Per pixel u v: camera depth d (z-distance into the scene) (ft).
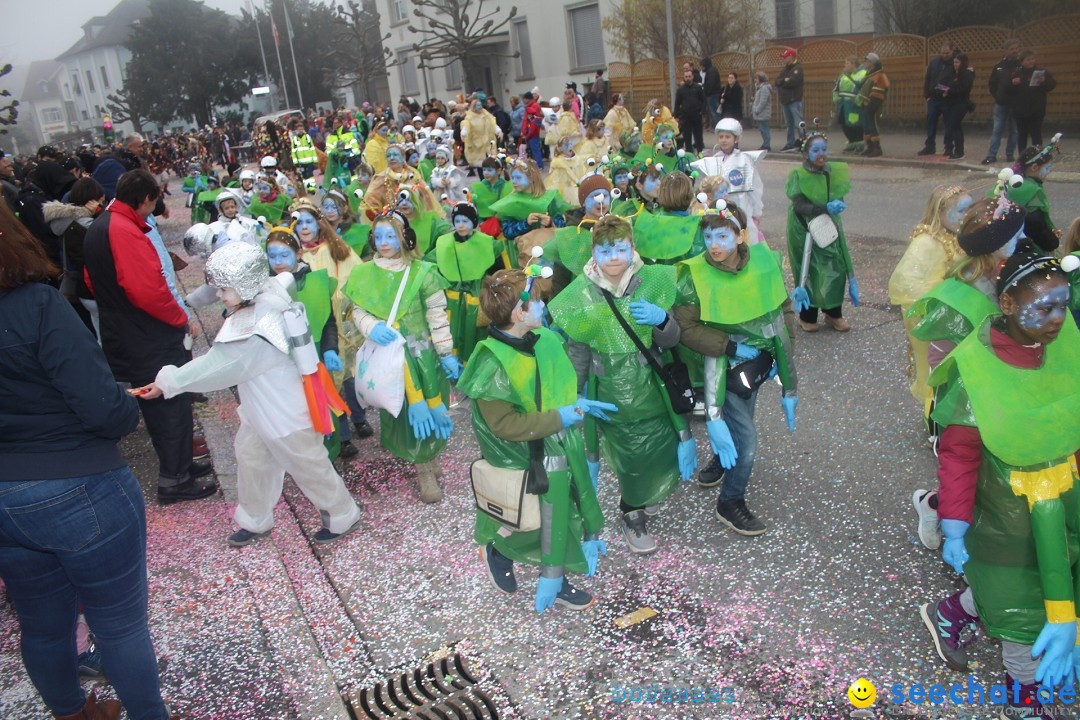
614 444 13.07
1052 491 8.77
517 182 22.94
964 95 45.47
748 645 11.37
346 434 18.67
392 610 13.04
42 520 8.57
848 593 12.23
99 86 297.74
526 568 13.74
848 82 50.49
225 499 17.28
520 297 10.41
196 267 42.47
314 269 18.60
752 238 21.71
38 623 9.35
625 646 11.64
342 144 75.20
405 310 14.75
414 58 136.15
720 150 22.98
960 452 9.02
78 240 19.56
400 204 22.56
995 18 59.98
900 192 40.01
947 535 9.09
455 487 16.88
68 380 8.40
